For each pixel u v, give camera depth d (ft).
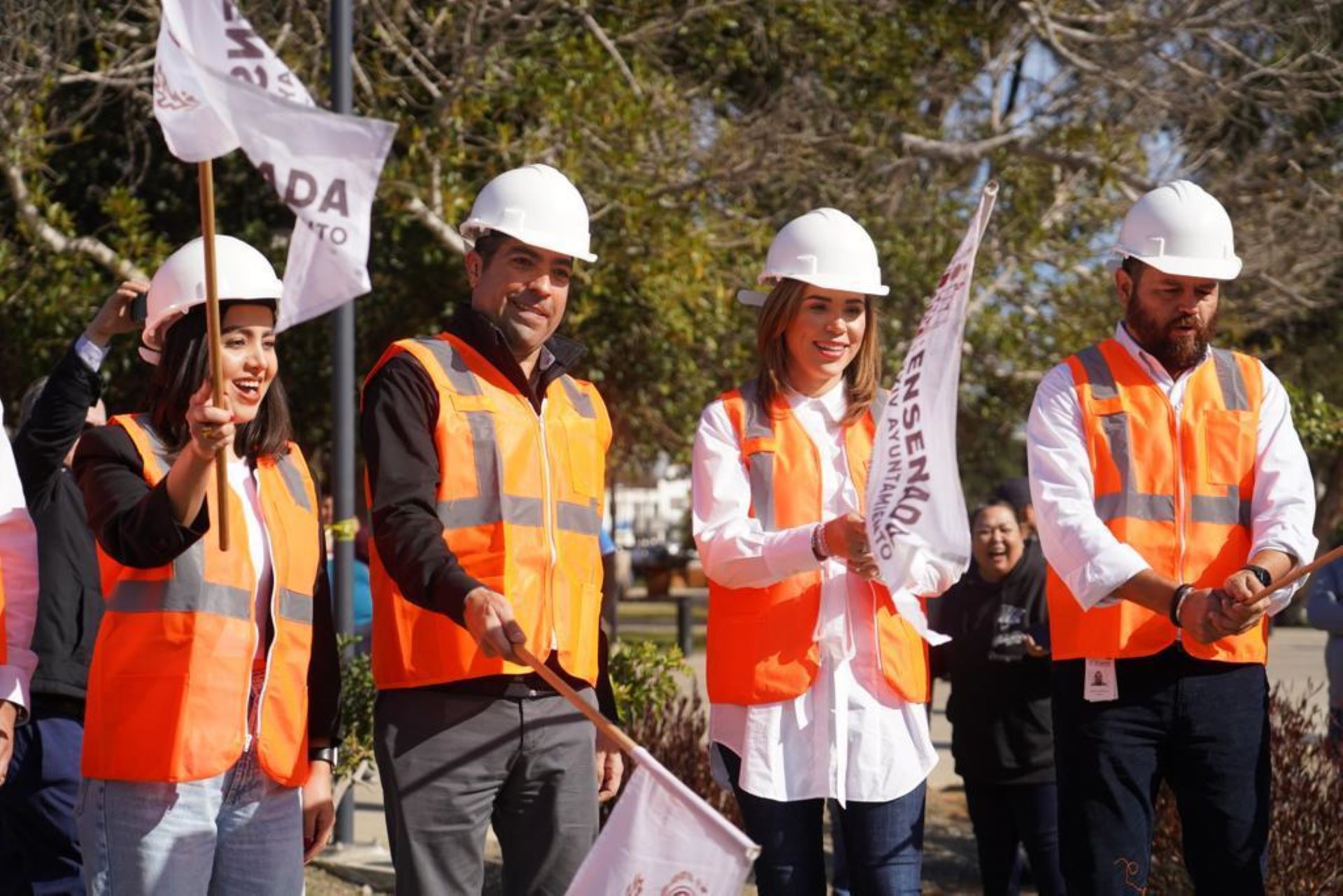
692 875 14.98
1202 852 19.61
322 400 60.49
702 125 57.88
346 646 33.60
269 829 16.51
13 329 50.39
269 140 13.62
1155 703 19.35
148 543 14.93
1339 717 33.94
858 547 17.72
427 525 16.55
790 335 19.40
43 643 21.53
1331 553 17.98
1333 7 61.93
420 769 17.08
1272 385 20.31
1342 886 28.99
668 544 209.56
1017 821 27.48
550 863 17.54
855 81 62.28
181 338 16.05
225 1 13.79
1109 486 19.76
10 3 45.21
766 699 18.70
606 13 55.72
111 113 56.95
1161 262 19.71
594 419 18.58
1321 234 62.90
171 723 15.70
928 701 20.12
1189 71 59.77
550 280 17.93
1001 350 62.59
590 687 18.07
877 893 18.56
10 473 16.61
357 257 13.62
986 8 65.31
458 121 49.49
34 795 21.67
